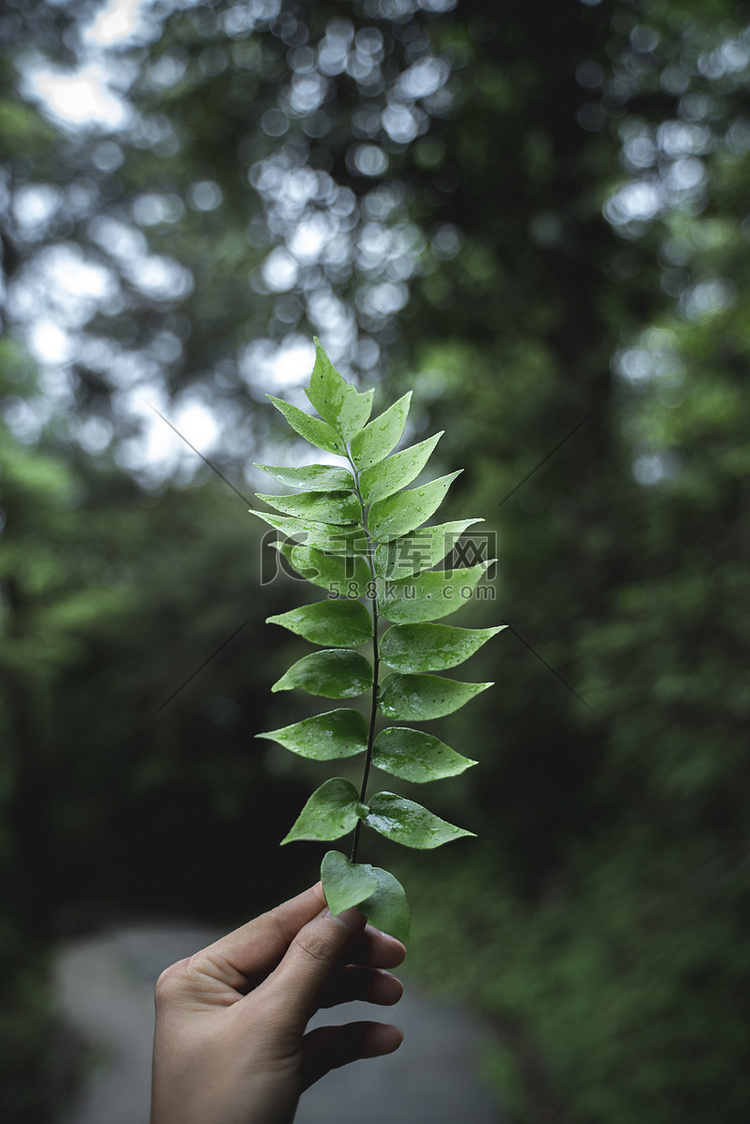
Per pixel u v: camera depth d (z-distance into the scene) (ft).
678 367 14.17
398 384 14.06
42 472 24.84
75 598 28.89
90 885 32.30
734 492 12.83
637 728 13.60
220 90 16.46
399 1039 3.27
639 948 15.19
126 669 31.50
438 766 2.09
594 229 16.62
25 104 29.07
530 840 20.34
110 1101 16.48
